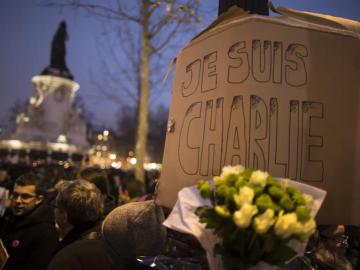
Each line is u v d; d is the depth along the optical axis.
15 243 3.05
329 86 1.60
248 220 1.08
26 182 3.21
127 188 5.34
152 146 39.47
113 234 1.88
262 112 1.54
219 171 1.55
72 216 2.34
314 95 1.58
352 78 1.63
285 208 1.14
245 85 1.58
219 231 1.19
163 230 1.86
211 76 1.69
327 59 1.62
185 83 1.83
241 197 1.11
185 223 1.29
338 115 1.59
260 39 1.61
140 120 9.27
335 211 1.54
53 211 3.17
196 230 1.27
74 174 4.50
